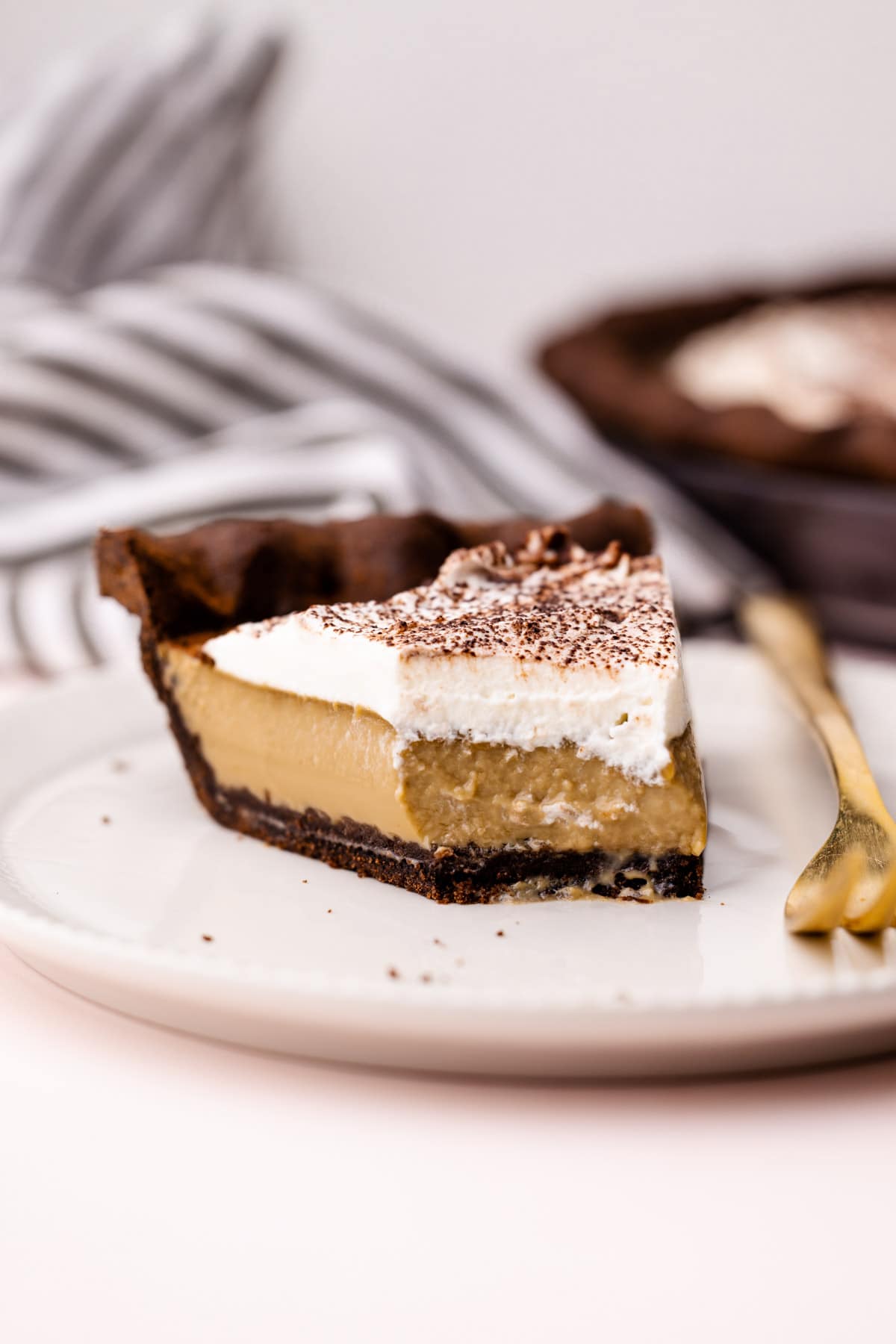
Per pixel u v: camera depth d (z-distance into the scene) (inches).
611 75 42.8
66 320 30.8
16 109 34.8
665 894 21.0
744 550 29.8
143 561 22.6
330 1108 18.7
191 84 35.2
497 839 21.1
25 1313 17.2
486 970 19.7
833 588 29.2
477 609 22.2
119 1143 18.4
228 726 22.4
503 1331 17.1
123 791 23.4
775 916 20.6
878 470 28.8
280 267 43.0
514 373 35.9
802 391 31.9
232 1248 17.6
